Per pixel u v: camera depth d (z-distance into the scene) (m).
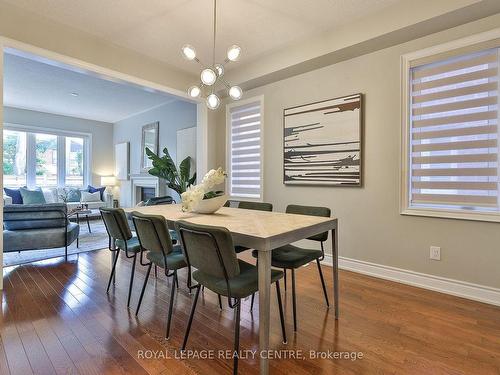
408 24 2.43
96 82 4.76
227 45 3.28
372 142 2.96
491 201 2.34
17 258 3.64
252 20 2.77
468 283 2.44
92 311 2.21
